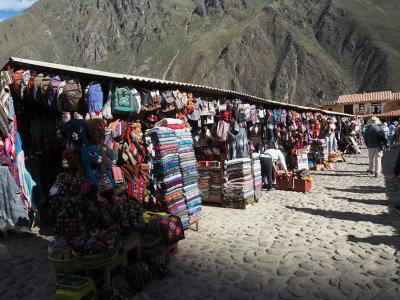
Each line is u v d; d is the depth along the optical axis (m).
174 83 5.83
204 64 196.88
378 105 52.12
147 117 5.65
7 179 5.49
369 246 4.61
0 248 5.04
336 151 15.40
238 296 3.38
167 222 4.34
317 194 8.23
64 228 3.28
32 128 6.41
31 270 4.21
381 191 8.37
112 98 4.71
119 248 3.38
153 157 4.95
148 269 3.74
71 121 3.38
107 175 3.58
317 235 5.14
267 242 4.89
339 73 183.00
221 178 7.05
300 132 11.41
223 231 5.50
